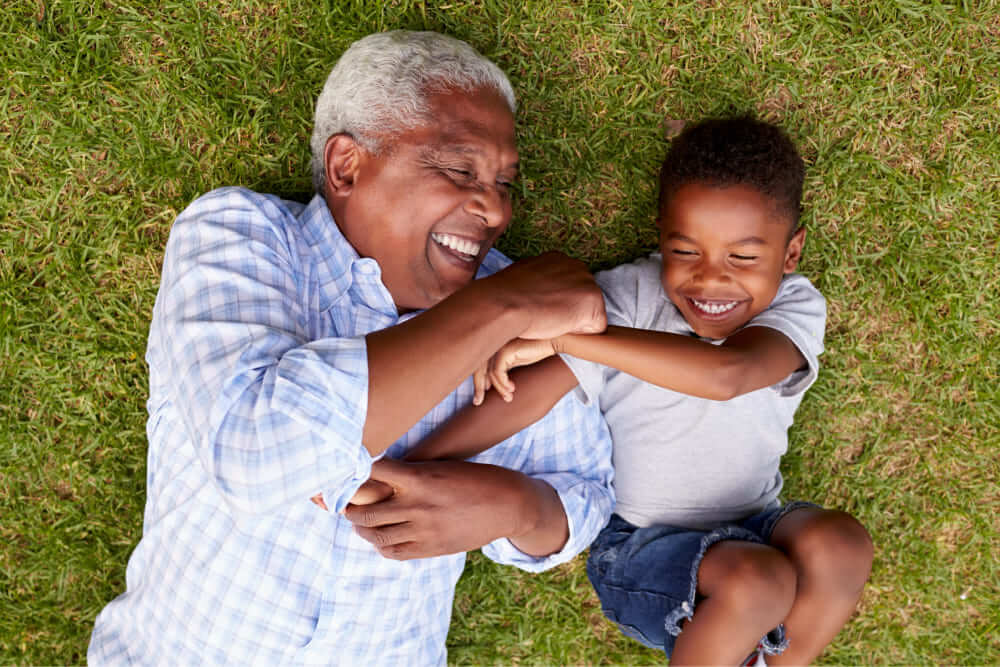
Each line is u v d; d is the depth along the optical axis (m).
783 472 2.03
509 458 1.63
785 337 1.54
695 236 1.53
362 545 1.41
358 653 1.48
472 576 2.03
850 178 1.89
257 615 1.38
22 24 1.77
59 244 1.84
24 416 1.91
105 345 1.89
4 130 1.81
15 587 1.96
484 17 1.81
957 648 2.10
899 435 2.02
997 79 1.87
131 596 1.52
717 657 1.48
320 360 1.04
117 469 1.93
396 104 1.33
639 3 1.82
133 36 1.78
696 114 1.87
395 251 1.39
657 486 1.73
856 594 1.58
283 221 1.37
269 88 1.81
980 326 1.97
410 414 1.08
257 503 1.05
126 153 1.81
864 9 1.85
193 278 1.20
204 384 1.10
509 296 1.20
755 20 1.85
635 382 1.71
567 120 1.86
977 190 1.91
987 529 2.03
